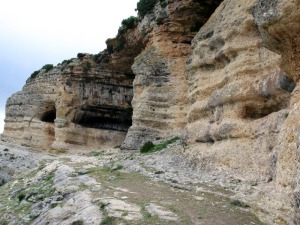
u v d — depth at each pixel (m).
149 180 17.44
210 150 18.27
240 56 17.36
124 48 40.00
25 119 47.34
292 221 9.85
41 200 17.12
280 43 10.87
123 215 11.46
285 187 10.81
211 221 10.61
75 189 16.25
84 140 43.72
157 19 31.47
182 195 13.87
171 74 30.77
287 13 9.97
